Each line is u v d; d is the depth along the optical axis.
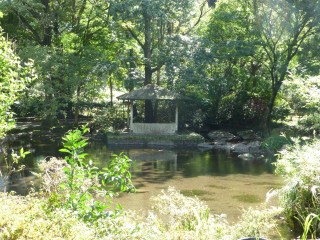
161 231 4.85
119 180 5.47
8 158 17.09
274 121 28.98
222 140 25.31
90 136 26.05
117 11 24.50
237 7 27.97
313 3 23.73
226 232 4.83
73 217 3.93
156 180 14.30
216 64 27.73
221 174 15.55
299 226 7.75
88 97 26.09
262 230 5.45
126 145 23.45
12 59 8.07
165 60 25.25
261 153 21.12
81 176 4.85
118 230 4.24
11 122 7.37
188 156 20.08
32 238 3.18
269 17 25.92
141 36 30.08
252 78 29.22
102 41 29.08
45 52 23.83
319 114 15.90
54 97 24.89
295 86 16.23
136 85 26.66
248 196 12.09
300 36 26.80
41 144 21.55
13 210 3.59
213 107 28.89
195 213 4.96
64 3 27.05
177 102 26.27
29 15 26.67
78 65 25.58
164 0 24.53
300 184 7.68
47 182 5.45
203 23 30.94
